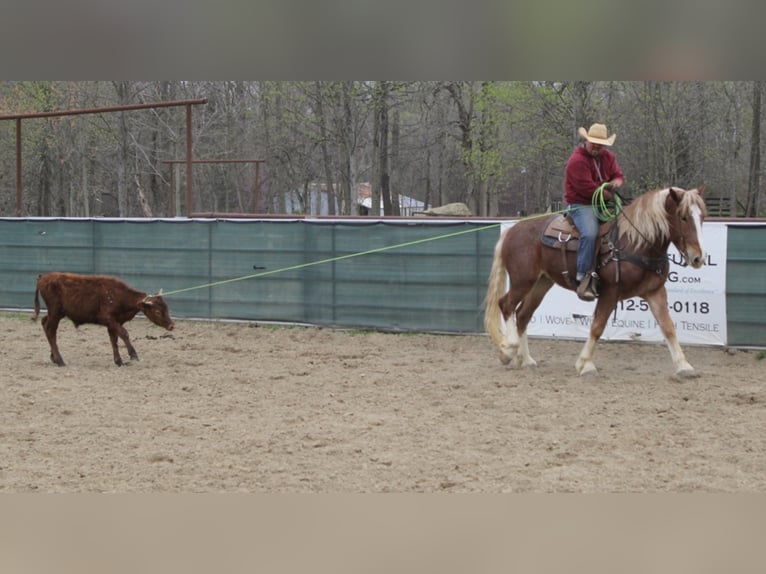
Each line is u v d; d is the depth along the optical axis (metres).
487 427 9.09
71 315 12.78
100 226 18.45
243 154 42.84
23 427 9.16
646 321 14.19
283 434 8.84
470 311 15.62
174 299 17.89
